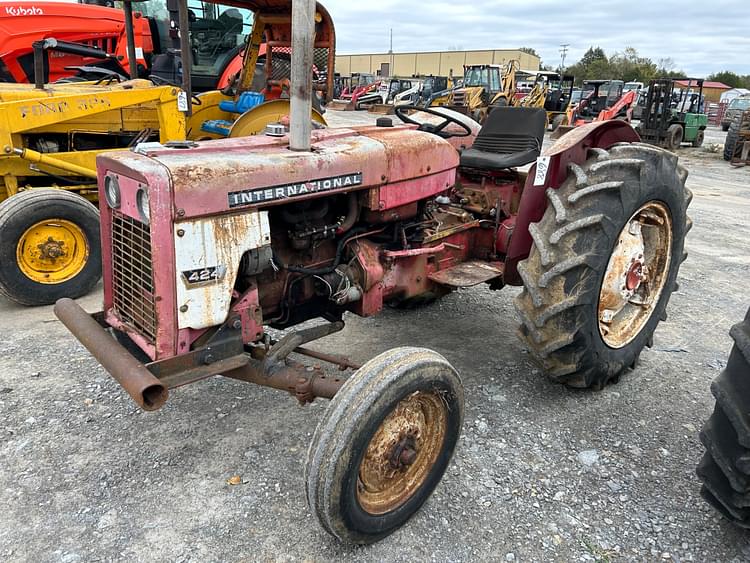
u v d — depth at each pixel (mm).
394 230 3008
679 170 3377
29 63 7359
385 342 3783
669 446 2768
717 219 7652
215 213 2160
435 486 2318
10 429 2789
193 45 7391
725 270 5445
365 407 1921
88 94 4922
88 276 4504
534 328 2818
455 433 2326
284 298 2699
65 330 3939
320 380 2299
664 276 3377
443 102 20469
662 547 2182
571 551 2154
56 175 5051
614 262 3020
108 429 2814
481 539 2199
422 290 3297
